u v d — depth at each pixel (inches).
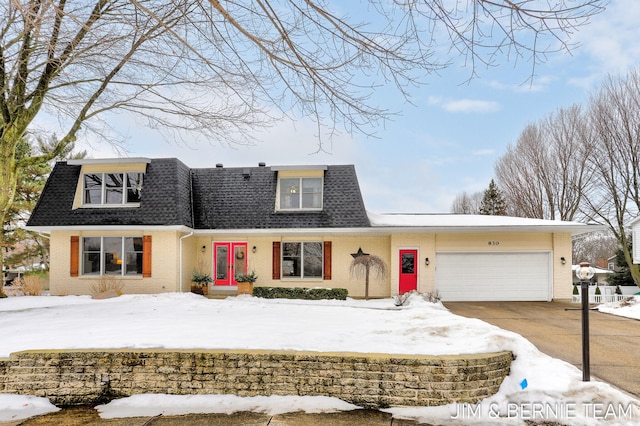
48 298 570.9
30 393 227.1
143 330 282.7
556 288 649.0
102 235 653.9
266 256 691.4
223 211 696.4
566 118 1079.0
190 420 199.0
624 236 999.0
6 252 908.6
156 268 640.4
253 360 227.0
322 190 701.3
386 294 669.3
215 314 392.2
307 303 557.3
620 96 917.8
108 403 223.8
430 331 281.4
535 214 1201.4
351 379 219.8
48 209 658.2
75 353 229.9
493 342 238.2
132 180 679.7
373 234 677.3
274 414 205.2
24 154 822.5
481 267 661.3
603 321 451.2
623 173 940.6
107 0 272.8
